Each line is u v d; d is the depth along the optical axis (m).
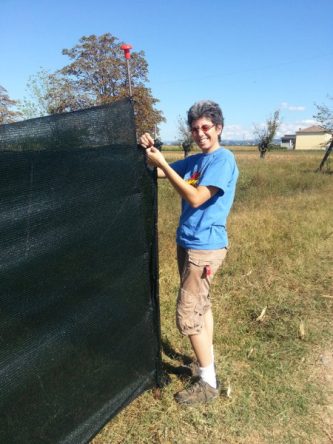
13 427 1.72
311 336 3.37
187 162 2.55
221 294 4.16
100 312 2.12
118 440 2.32
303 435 2.39
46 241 1.75
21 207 1.62
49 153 1.72
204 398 2.59
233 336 3.35
